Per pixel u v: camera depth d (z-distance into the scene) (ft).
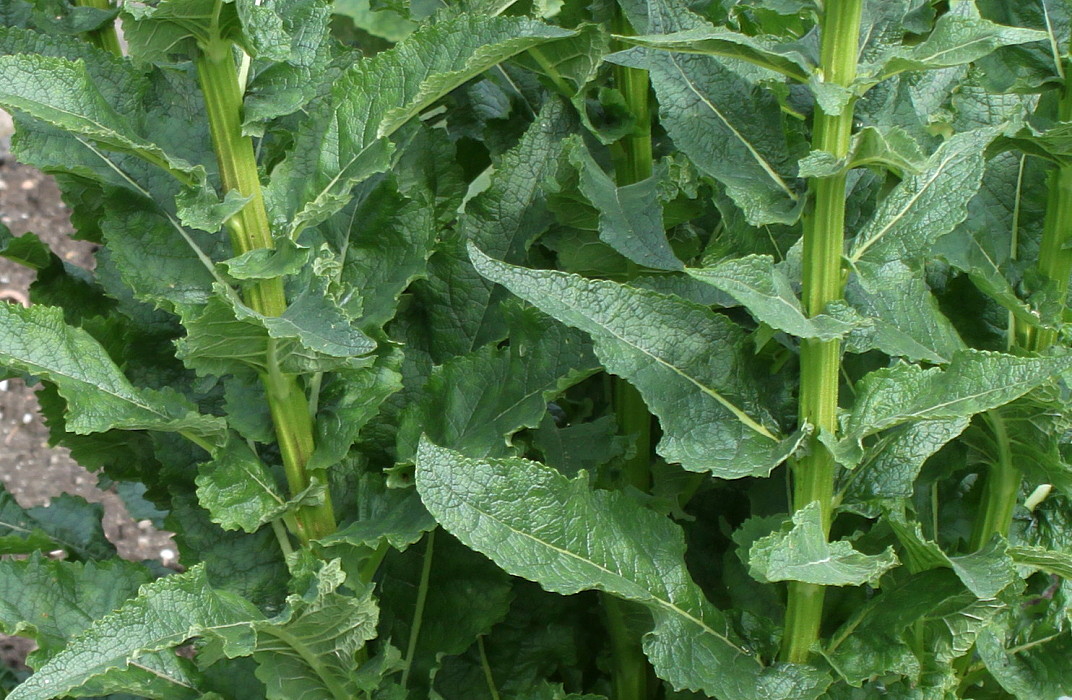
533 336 4.18
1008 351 4.14
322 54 3.98
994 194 4.19
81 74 3.89
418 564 4.42
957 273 4.25
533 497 3.95
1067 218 4.06
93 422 3.93
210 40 3.89
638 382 3.94
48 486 7.11
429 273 4.37
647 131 4.40
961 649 4.06
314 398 4.16
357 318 4.12
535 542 3.95
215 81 3.93
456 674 4.52
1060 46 4.02
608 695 4.61
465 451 4.11
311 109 4.26
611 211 4.25
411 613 4.42
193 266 4.11
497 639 4.54
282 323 3.92
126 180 4.10
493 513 3.93
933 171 3.85
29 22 4.24
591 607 4.60
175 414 4.02
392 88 4.00
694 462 3.92
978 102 4.14
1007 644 4.25
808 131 4.05
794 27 4.37
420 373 4.37
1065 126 3.92
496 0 4.26
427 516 4.11
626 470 4.52
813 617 4.03
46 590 4.12
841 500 4.01
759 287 3.84
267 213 4.03
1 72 3.85
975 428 4.20
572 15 4.39
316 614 4.03
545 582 3.91
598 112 4.41
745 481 4.63
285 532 4.25
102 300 4.41
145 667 4.18
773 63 3.82
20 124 4.02
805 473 3.97
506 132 4.62
